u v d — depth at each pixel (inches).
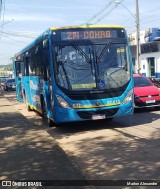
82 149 383.2
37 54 589.6
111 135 452.4
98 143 408.8
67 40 482.6
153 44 1502.2
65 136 468.1
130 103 495.5
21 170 302.5
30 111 801.6
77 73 477.7
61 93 474.6
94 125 540.1
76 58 481.7
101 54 487.5
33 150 380.5
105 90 480.7
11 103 1064.8
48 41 485.7
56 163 322.0
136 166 305.4
